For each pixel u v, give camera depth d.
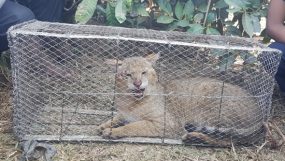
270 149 2.44
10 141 2.41
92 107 2.63
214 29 2.85
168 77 2.65
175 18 2.95
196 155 2.38
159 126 2.47
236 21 2.96
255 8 2.82
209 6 2.88
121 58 2.64
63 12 3.07
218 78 2.68
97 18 3.07
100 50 2.72
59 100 2.64
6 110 2.60
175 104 2.53
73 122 2.52
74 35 2.35
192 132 2.44
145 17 2.99
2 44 2.75
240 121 2.47
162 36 2.50
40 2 2.89
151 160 2.35
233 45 2.44
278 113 2.69
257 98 2.46
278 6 2.61
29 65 2.52
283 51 2.64
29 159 2.31
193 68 2.68
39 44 2.57
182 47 2.67
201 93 2.52
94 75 2.74
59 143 2.40
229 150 2.42
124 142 2.43
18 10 2.71
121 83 2.49
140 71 2.46
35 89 2.53
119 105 2.50
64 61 2.76
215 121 2.48
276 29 2.61
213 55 2.69
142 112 2.48
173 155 2.38
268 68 2.45
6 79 2.80
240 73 2.67
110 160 2.34
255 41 2.57
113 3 2.87
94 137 2.43
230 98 2.47
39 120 2.50
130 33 2.52
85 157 2.34
